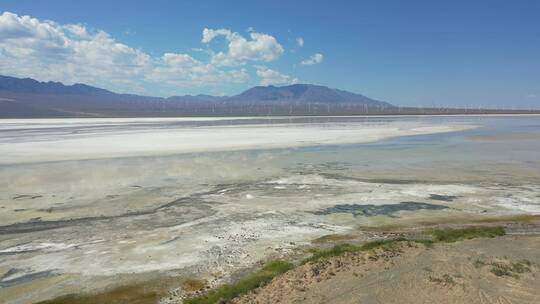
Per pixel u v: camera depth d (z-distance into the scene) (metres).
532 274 11.71
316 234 18.14
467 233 17.25
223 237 17.69
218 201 23.48
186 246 16.66
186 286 13.19
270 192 25.55
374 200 23.72
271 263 14.48
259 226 19.20
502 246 14.73
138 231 18.50
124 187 26.77
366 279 11.73
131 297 12.52
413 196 24.58
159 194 25.00
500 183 27.89
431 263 12.76
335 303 10.30
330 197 24.36
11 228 18.92
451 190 26.00
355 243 16.81
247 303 11.16
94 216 20.73
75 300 12.39
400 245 14.91
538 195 24.73
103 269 14.50
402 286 11.00
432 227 19.12
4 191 25.64
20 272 14.33
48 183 27.84
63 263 15.04
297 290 11.44
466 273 11.80
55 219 20.23
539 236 16.94
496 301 10.03
